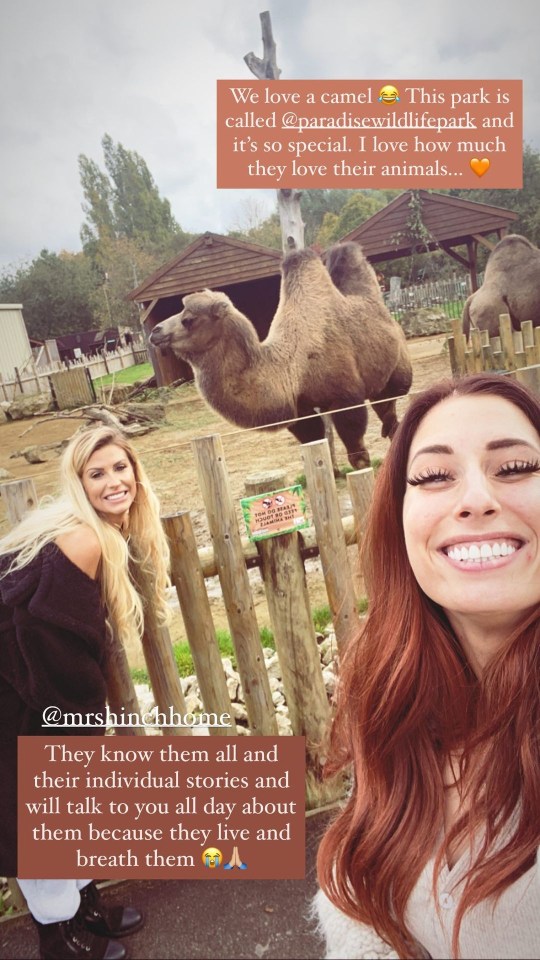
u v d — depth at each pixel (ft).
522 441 2.71
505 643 2.78
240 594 6.63
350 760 3.76
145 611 6.13
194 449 6.31
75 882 5.21
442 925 2.78
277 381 15.43
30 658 4.57
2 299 19.48
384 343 16.38
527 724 2.68
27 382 19.44
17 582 4.60
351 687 3.51
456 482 2.74
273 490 6.45
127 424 18.17
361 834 3.16
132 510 5.68
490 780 2.71
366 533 3.54
